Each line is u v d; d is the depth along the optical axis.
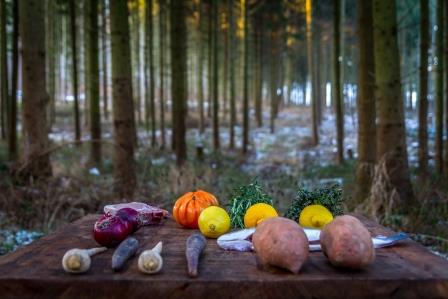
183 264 1.69
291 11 21.92
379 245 1.92
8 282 1.53
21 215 5.69
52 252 1.85
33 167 6.84
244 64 15.06
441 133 8.71
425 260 1.74
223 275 1.56
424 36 8.24
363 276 1.55
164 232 2.22
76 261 1.56
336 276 1.55
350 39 21.64
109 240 1.89
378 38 5.96
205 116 27.16
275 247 1.58
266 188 6.84
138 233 2.20
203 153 13.30
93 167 10.12
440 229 5.28
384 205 5.80
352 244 1.57
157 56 25.31
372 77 7.19
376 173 5.98
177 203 2.36
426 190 6.43
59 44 21.72
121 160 6.87
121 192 6.76
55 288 1.52
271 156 14.41
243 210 2.31
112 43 6.92
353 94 25.67
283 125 25.11
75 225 2.37
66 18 19.02
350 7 17.67
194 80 38.78
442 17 8.69
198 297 1.51
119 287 1.51
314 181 9.18
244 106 14.96
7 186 6.24
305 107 39.38
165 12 17.98
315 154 14.76
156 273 1.58
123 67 6.90
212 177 8.31
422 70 8.23
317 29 20.59
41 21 7.04
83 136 17.61
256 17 20.66
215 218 2.09
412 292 1.52
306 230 2.02
